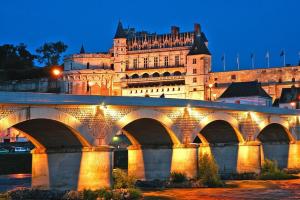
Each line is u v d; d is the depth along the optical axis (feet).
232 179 307.37
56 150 230.48
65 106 214.69
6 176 348.79
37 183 233.14
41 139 230.48
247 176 309.63
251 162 317.42
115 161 403.75
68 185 226.58
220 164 320.50
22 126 216.33
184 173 269.85
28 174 367.45
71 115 217.15
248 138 319.27
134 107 243.40
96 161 224.53
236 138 318.86
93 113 226.17
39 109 204.33
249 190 261.65
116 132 234.79
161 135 271.69
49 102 206.28
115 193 218.79
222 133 318.86
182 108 270.05
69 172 226.79
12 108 196.44
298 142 372.58
